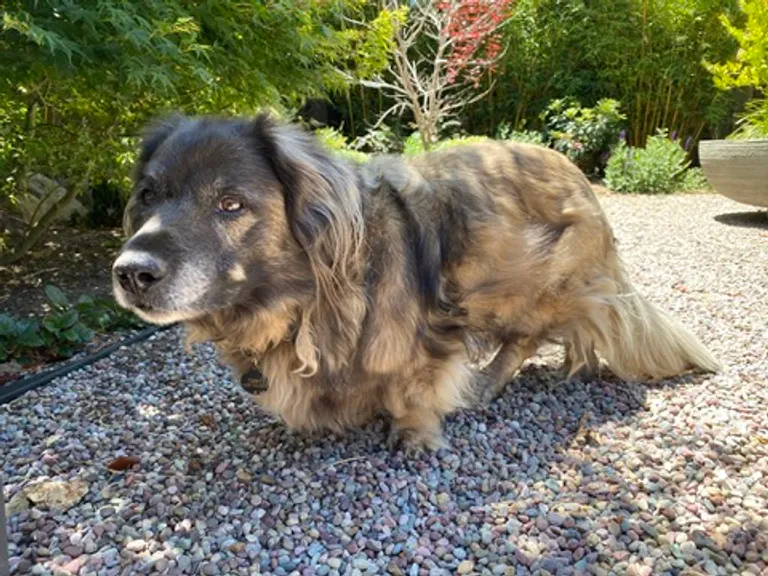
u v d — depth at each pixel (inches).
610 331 36.1
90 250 66.8
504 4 109.7
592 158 131.8
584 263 34.6
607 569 22.1
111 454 29.6
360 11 91.1
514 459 29.4
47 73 42.6
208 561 22.6
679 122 135.2
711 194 109.9
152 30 39.3
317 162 26.5
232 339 27.8
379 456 29.4
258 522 24.7
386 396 29.6
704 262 63.4
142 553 22.9
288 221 26.2
